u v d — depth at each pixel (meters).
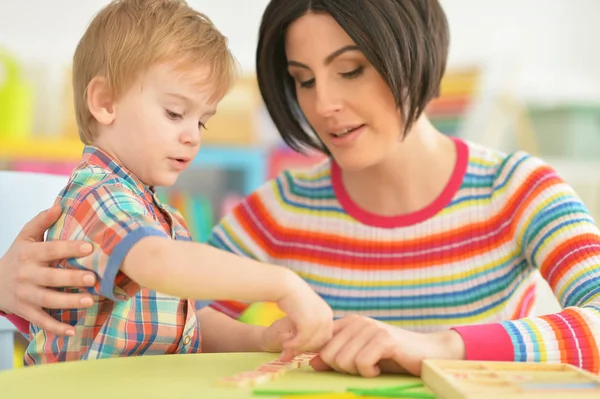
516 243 1.16
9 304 0.86
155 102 0.99
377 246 1.23
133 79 0.99
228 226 1.33
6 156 2.57
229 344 1.06
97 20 1.06
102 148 1.02
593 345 0.80
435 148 1.22
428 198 1.22
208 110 1.05
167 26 1.02
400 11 1.02
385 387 0.69
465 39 3.64
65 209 0.88
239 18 3.42
